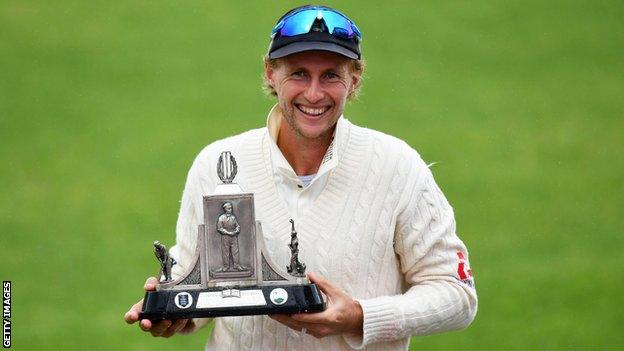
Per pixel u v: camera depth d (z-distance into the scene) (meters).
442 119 54.06
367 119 54.09
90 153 50.59
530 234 42.72
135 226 43.81
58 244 42.12
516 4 66.38
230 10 66.12
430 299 14.96
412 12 65.50
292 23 14.37
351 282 14.98
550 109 54.97
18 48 61.31
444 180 47.75
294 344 15.09
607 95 56.31
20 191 46.75
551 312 36.50
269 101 56.28
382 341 14.84
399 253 15.41
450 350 33.75
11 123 53.31
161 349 34.16
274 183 15.20
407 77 58.56
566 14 65.31
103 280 39.22
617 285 38.31
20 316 36.31
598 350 33.69
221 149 15.54
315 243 14.95
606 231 42.91
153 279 14.44
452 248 15.31
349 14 65.12
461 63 60.12
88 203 45.78
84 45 61.94
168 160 49.97
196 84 58.06
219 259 14.33
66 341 34.44
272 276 14.34
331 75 14.53
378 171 15.11
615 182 47.25
